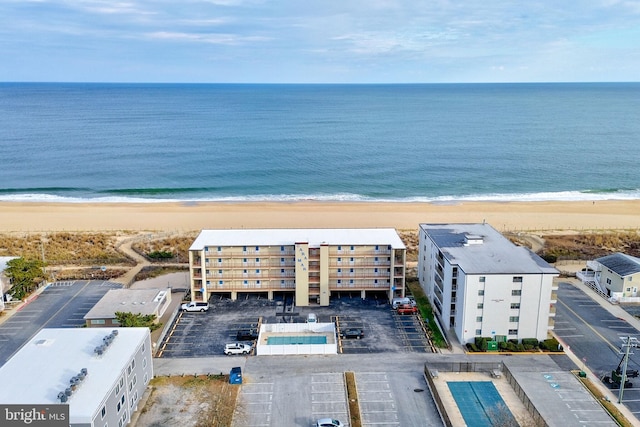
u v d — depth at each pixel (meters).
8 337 70.81
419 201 147.75
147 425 52.47
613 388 59.50
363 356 66.31
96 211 135.00
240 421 53.44
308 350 66.81
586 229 120.88
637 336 71.44
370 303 81.81
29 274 81.69
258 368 63.41
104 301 76.44
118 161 199.12
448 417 52.91
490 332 69.00
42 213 132.88
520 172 184.38
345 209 136.75
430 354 66.88
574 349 68.19
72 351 54.66
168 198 151.00
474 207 139.38
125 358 53.25
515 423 52.91
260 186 164.00
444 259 73.12
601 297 83.94
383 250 81.69
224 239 83.12
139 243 109.81
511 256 73.38
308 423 53.22
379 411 55.28
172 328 73.44
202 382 60.28
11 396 46.34
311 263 79.75
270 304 81.25
